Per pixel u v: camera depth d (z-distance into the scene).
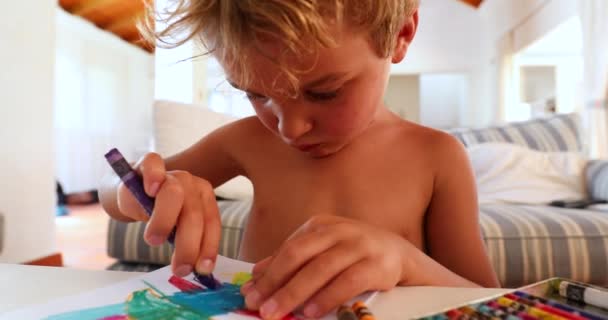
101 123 4.67
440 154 0.56
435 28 4.62
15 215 1.49
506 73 3.70
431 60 4.67
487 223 1.10
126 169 0.40
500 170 1.54
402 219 0.54
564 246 1.06
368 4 0.33
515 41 3.61
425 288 0.35
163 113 1.35
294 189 0.58
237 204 1.27
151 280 0.38
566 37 3.05
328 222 0.37
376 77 0.38
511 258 1.06
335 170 0.56
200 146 0.69
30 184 1.58
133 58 5.20
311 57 0.32
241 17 0.31
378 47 0.37
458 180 0.56
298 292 0.31
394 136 0.58
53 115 1.72
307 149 0.46
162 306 0.32
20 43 1.52
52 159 1.71
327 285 0.32
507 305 0.29
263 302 0.31
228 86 0.44
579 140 1.79
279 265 0.32
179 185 0.39
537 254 1.06
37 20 1.61
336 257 0.32
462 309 0.28
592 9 2.35
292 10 0.30
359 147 0.57
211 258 0.37
